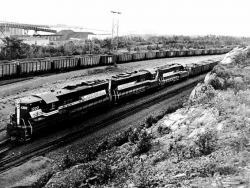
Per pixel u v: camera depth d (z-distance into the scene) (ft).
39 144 75.77
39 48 222.28
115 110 109.09
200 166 42.14
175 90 138.92
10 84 133.80
